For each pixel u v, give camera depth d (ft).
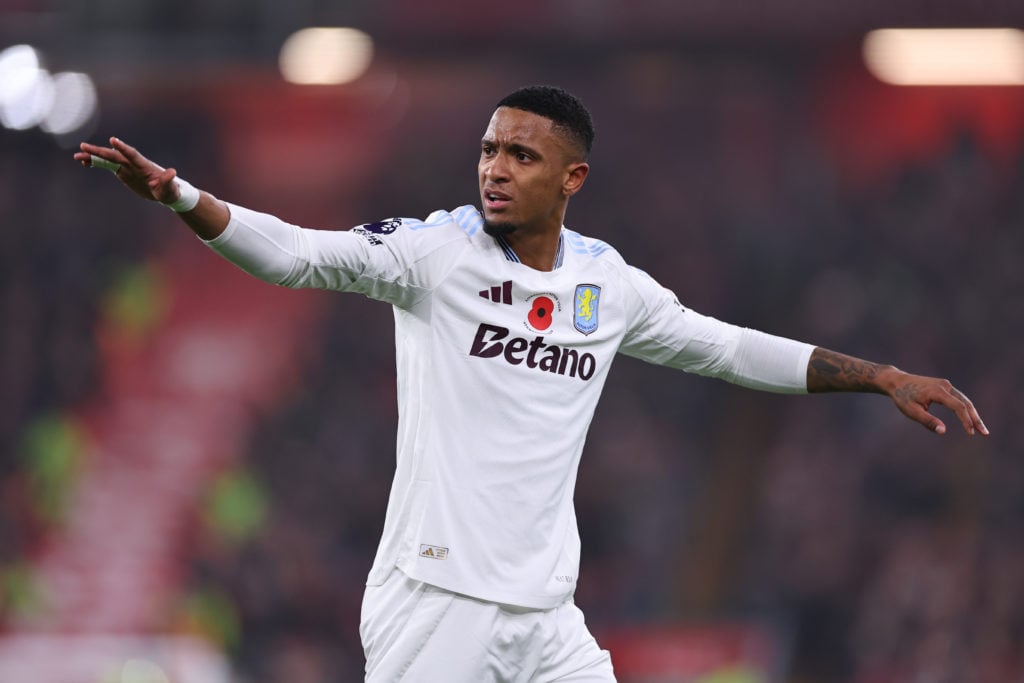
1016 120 232.12
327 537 191.93
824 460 193.26
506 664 42.11
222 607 168.96
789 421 204.85
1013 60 220.84
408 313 42.11
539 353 42.45
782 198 244.42
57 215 241.55
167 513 192.24
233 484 182.19
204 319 245.45
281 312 248.73
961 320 212.64
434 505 41.29
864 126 239.09
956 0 207.92
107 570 178.29
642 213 245.24
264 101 250.98
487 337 41.75
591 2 216.54
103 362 224.74
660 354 47.47
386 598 42.22
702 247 242.17
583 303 43.52
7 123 226.99
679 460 208.13
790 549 183.42
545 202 42.14
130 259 243.81
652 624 173.99
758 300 232.53
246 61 217.56
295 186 265.95
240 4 213.66
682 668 155.63
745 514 200.13
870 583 174.70
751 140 246.47
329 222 265.54
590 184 248.52
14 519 181.68
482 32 217.36
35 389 215.51
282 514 194.08
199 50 215.31
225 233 37.68
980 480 180.86
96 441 208.74
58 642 139.03
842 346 216.33
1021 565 165.17
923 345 211.00
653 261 240.94
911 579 168.66
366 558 192.13
